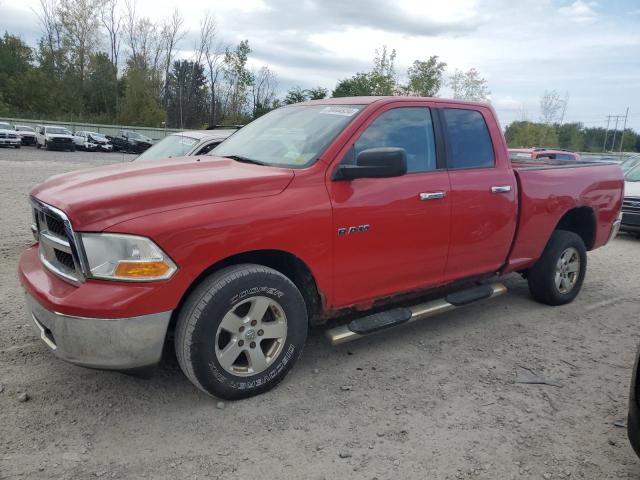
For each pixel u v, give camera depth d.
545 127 52.91
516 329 4.83
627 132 83.50
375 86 38.09
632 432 2.60
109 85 64.25
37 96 61.00
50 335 3.06
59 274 3.05
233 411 3.26
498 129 4.76
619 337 4.76
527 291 6.02
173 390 3.47
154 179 3.23
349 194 3.59
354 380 3.72
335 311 3.78
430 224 4.05
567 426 3.25
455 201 4.20
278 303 3.35
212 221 3.02
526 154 18.78
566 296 5.49
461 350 4.32
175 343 3.16
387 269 3.88
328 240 3.49
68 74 62.34
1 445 2.83
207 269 3.19
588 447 3.04
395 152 3.36
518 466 2.84
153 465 2.74
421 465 2.82
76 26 60.94
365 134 3.79
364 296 3.85
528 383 3.79
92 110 65.19
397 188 3.84
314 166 3.53
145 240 2.84
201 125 65.00
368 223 3.67
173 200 3.00
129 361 2.91
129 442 2.91
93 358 2.87
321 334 4.48
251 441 2.97
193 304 3.04
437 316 5.11
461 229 4.29
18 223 8.77
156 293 2.87
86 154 35.16
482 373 3.91
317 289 3.58
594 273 7.20
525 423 3.26
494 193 4.50
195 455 2.83
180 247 2.92
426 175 4.08
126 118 60.50
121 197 2.90
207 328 3.06
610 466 2.87
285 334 3.43
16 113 58.25
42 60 63.72
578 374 3.97
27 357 3.82
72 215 2.84
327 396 3.49
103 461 2.75
